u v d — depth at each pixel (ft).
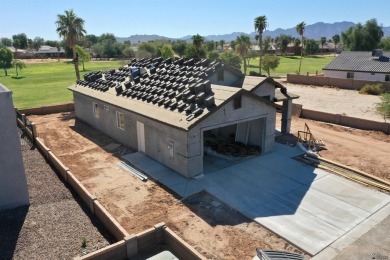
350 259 34.42
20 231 40.09
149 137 61.67
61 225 41.39
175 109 57.47
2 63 223.71
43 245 37.37
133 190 50.57
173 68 78.18
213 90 59.06
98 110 81.61
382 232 38.88
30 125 73.36
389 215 42.45
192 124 50.67
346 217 42.14
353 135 76.84
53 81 189.37
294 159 60.95
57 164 56.70
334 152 65.16
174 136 54.39
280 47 436.76
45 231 40.11
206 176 54.19
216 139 70.90
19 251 36.32
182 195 48.37
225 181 52.39
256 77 71.72
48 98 130.93
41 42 572.10
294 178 53.21
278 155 62.90
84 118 91.15
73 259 31.68
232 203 45.93
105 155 66.13
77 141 75.41
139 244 35.32
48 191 50.44
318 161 59.26
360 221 41.22
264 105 61.05
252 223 41.37
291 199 46.78
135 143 67.26
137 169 58.34
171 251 35.91
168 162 57.47
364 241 37.29
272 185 50.96
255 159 60.95
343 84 148.36
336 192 48.62
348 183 51.37
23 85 171.63
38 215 43.73
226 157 61.31
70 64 323.98
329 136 75.82
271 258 31.65
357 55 169.17
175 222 41.73
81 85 93.66
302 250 36.01
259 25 187.62
